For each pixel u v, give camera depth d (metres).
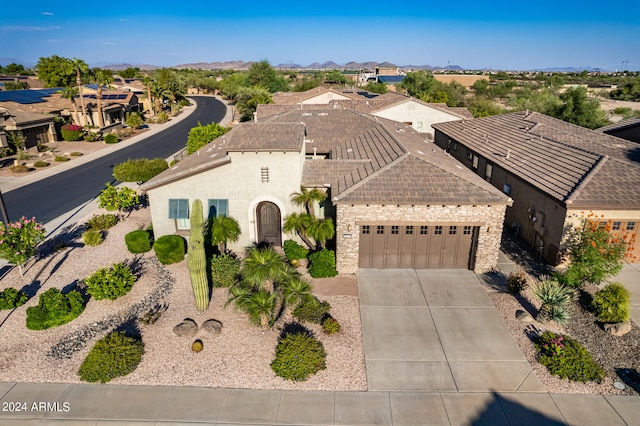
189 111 79.81
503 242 22.42
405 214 18.20
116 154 43.50
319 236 18.86
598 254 16.77
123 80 112.62
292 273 16.55
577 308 16.47
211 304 16.58
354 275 18.89
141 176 28.28
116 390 12.45
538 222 20.94
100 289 16.36
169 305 16.55
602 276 16.86
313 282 18.28
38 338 14.66
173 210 20.28
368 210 18.16
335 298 17.11
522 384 12.70
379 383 12.73
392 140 24.59
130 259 20.33
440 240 18.97
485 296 17.25
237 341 14.47
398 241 18.97
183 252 20.02
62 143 48.25
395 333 14.98
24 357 13.76
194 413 11.64
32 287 17.86
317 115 34.69
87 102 57.94
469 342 14.53
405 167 19.55
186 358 13.68
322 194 19.77
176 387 12.54
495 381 12.82
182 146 47.66
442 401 12.08
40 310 14.98
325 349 14.13
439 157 23.73
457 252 19.17
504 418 11.51
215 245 20.30
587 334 14.93
